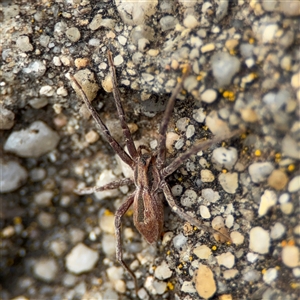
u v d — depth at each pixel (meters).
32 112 0.15
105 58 0.15
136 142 0.15
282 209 0.14
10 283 0.15
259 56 0.14
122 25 0.15
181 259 0.15
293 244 0.14
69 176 0.15
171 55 0.14
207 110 0.14
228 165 0.14
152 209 0.15
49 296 0.15
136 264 0.15
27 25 0.15
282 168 0.14
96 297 0.15
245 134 0.14
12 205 0.15
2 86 0.15
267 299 0.14
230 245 0.14
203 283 0.14
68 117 0.15
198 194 0.15
